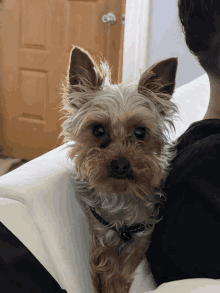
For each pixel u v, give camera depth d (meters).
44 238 0.76
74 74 1.05
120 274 0.91
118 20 3.12
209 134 0.77
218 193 0.58
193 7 0.65
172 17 3.18
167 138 1.08
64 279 0.76
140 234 0.93
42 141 3.50
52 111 3.37
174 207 0.66
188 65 3.31
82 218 0.92
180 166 0.69
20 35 3.28
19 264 0.64
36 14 3.19
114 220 0.93
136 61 3.32
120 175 0.92
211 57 0.67
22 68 3.37
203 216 0.60
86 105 1.04
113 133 1.00
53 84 3.30
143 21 3.21
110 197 0.95
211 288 0.45
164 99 1.06
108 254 0.94
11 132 3.60
